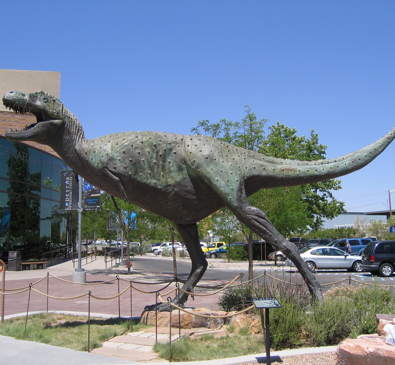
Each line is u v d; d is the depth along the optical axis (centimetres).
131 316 897
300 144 3272
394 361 414
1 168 2495
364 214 5944
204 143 745
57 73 3014
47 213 2923
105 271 2380
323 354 558
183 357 594
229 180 728
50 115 738
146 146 739
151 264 3083
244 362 535
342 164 788
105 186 759
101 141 752
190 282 818
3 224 2481
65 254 3328
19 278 1928
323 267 2284
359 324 655
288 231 2262
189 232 827
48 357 593
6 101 717
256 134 1748
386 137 801
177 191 747
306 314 668
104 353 626
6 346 656
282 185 795
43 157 2881
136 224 2506
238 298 812
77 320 896
